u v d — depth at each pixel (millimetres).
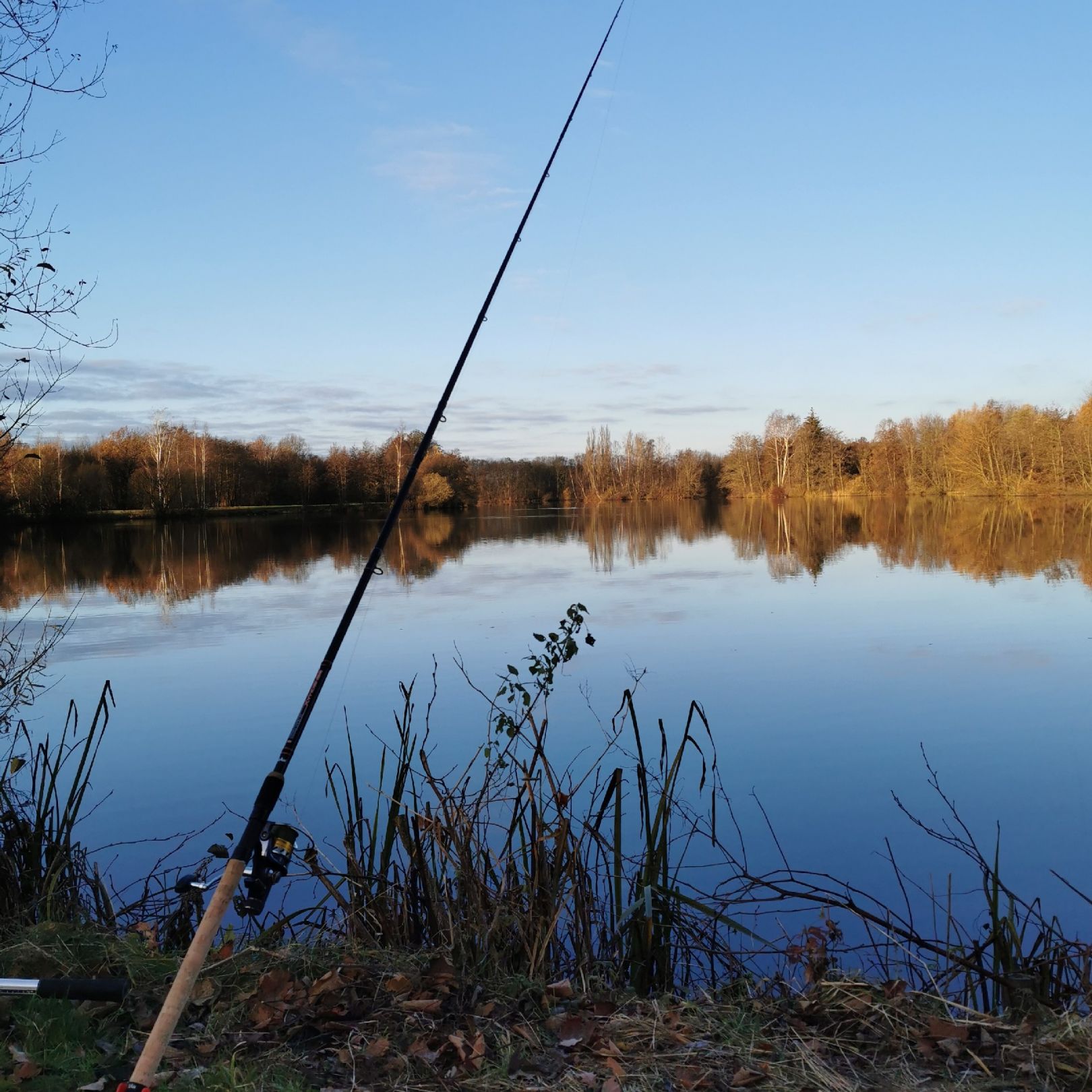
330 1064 2764
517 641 12188
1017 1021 3139
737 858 5395
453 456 66000
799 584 18172
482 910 3711
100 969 3307
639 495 82062
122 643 12773
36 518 43406
